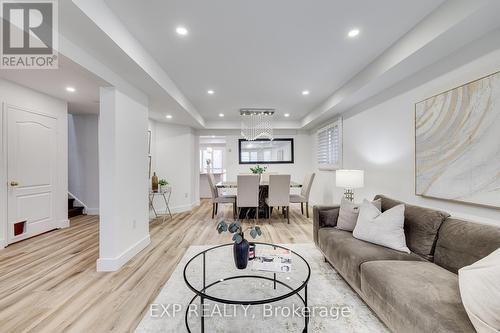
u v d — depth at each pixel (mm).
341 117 4453
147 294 2020
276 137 6781
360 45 2441
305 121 5855
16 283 2205
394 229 2041
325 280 2262
